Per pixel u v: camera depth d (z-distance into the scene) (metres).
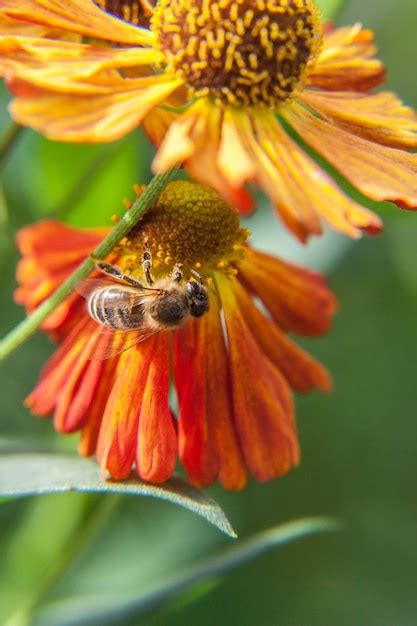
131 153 0.26
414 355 0.34
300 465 0.34
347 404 0.34
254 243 0.27
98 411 0.22
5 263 0.25
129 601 0.24
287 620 0.32
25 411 0.30
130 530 0.31
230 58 0.21
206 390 0.22
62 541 0.28
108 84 0.20
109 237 0.21
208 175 0.19
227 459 0.22
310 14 0.21
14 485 0.21
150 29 0.21
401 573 0.33
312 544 0.33
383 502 0.34
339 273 0.31
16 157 0.28
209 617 0.32
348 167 0.20
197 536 0.31
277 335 0.23
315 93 0.22
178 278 0.22
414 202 0.20
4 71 0.20
